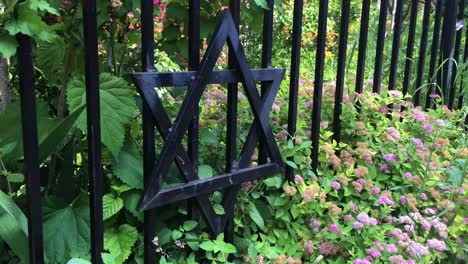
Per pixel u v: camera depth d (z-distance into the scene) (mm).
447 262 2109
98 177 1371
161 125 1469
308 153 2021
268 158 1996
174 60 2051
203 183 1612
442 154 2398
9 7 1201
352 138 2277
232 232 1777
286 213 1937
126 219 1666
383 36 2381
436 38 2812
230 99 1706
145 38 1420
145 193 1456
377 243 1835
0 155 1448
